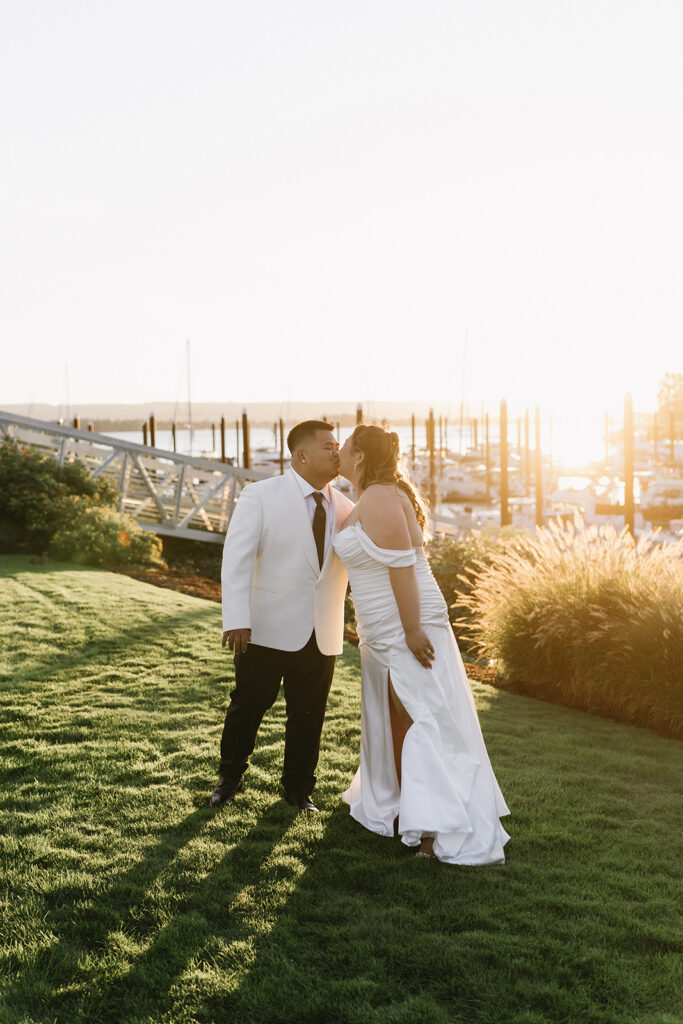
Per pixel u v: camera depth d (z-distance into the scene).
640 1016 2.32
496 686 7.57
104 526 14.56
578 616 6.83
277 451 86.25
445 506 54.16
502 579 8.14
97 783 4.10
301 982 2.45
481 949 2.65
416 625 3.45
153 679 6.32
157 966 2.53
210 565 18.83
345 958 2.59
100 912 2.82
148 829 3.55
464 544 12.45
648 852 3.56
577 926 2.83
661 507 42.34
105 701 5.69
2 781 4.13
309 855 3.34
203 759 4.50
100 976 2.47
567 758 5.11
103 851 3.33
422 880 3.14
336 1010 2.32
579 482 67.38
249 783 4.15
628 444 31.62
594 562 7.46
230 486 21.08
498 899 3.01
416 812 3.21
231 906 2.89
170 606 9.65
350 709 5.84
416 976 2.51
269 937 2.70
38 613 8.64
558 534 8.48
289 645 3.76
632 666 6.14
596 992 2.44
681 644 5.92
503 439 36.38
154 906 2.89
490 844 3.35
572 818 3.95
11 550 14.96
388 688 3.59
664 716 5.98
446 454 84.06
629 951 2.69
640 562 7.55
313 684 3.85
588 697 6.61
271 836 3.52
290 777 3.93
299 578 3.74
